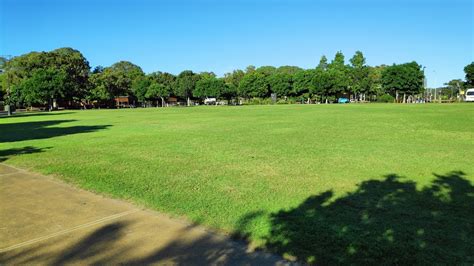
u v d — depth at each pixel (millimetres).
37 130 20875
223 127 19922
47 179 7844
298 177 7562
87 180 7602
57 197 6469
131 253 4230
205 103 112125
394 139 13266
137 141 14125
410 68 88188
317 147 11617
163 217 5371
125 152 11352
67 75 81688
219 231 4801
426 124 19109
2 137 17109
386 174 7660
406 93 90438
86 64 92938
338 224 4867
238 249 4270
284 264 3887
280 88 100438
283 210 5488
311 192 6426
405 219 4996
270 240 4445
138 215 5473
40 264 4023
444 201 5734
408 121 21297
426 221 4906
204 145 12602
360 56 95438
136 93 106625
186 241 4520
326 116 27703
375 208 5480
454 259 3861
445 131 15641
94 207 5879
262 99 103938
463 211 5258
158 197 6305
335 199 5977
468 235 4434
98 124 24672
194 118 29281
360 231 4617
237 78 124688
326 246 4234
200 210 5586
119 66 142875
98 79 94000
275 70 138000
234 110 46312
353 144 12125
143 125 22719
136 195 6445
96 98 92688
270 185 6965
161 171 8414
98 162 9680
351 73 95312
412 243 4246
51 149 12414
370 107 45969
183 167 8836
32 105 86438
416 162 8852
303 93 97625
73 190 6910
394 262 3826
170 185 7102
